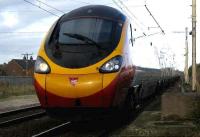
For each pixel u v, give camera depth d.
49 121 15.64
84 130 12.70
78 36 12.09
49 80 11.28
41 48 12.13
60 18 13.03
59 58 11.61
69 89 11.10
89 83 11.06
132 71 13.47
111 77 11.23
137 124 13.76
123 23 12.96
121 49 12.06
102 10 12.95
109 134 11.84
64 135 12.00
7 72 117.94
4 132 12.98
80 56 11.54
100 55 11.59
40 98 11.55
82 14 12.78
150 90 23.52
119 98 11.88
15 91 38.59
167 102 14.88
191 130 12.23
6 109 21.91
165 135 11.46
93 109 11.25
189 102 14.74
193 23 28.14
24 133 12.82
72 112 11.34
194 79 27.55
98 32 12.19
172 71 56.25
